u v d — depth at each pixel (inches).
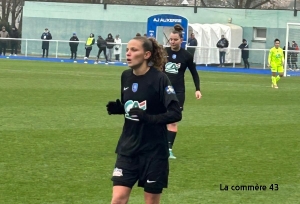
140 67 253.9
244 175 396.8
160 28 1744.6
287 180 386.9
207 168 414.0
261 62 1690.5
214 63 1691.7
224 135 550.6
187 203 328.5
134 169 250.2
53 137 506.3
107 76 1227.9
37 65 1514.5
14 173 380.2
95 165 408.8
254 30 1958.7
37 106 701.3
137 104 252.5
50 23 2071.9
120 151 253.1
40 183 358.9
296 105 821.9
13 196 329.7
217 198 340.8
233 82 1223.5
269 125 622.5
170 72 450.9
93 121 603.5
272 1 2161.7
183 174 394.9
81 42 1768.0
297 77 1487.5
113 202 248.2
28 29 2080.5
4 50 1834.4
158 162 249.4
